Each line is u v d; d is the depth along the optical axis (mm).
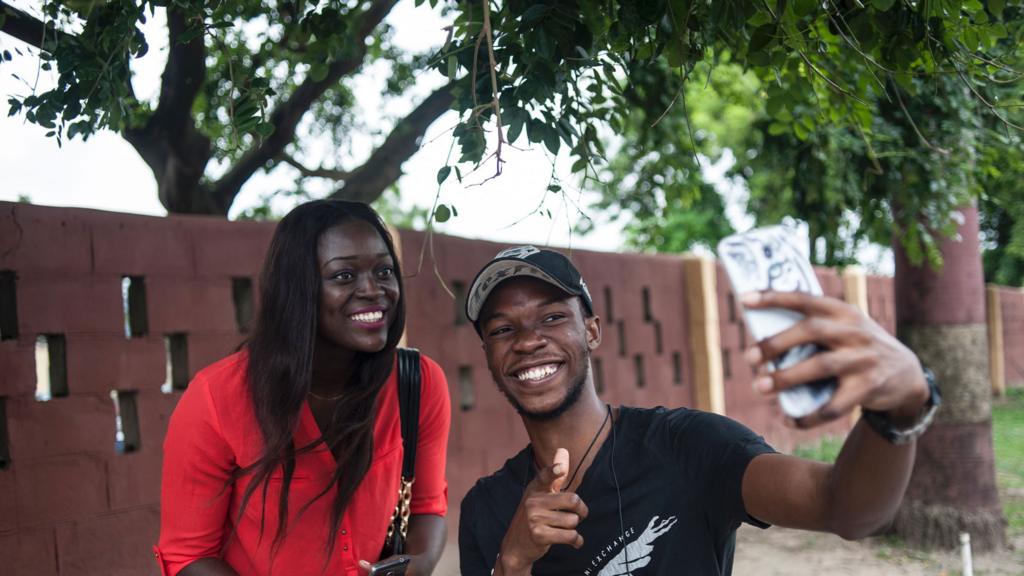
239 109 2631
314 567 2535
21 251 4273
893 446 1344
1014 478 9586
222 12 2588
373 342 2449
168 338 5137
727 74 5957
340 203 2521
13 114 2652
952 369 6727
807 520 1722
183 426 2434
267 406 2375
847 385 1188
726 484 1968
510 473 2332
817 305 1193
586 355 2217
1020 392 20047
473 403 7215
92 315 4543
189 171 6059
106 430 4551
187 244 5051
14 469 4168
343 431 2465
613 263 8984
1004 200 6965
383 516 2633
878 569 6344
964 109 4820
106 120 2656
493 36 2264
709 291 10320
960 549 6590
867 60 2314
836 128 5141
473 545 2357
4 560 4098
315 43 2887
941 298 6750
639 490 2094
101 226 4621
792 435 12031
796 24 2359
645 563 2064
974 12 2443
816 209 6262
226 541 2545
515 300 2168
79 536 4387
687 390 10078
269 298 2438
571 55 2250
